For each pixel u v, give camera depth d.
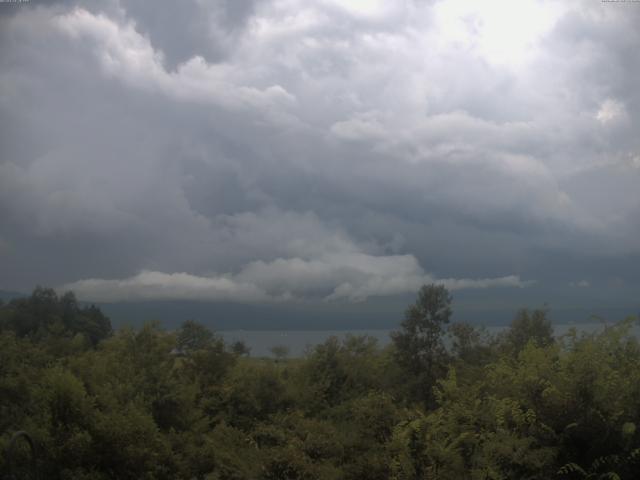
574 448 7.80
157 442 12.20
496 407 8.41
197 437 14.77
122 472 11.24
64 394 11.32
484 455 8.09
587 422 7.73
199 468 13.08
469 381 14.00
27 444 10.44
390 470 9.41
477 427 8.72
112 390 13.70
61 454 10.66
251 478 11.14
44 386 11.70
